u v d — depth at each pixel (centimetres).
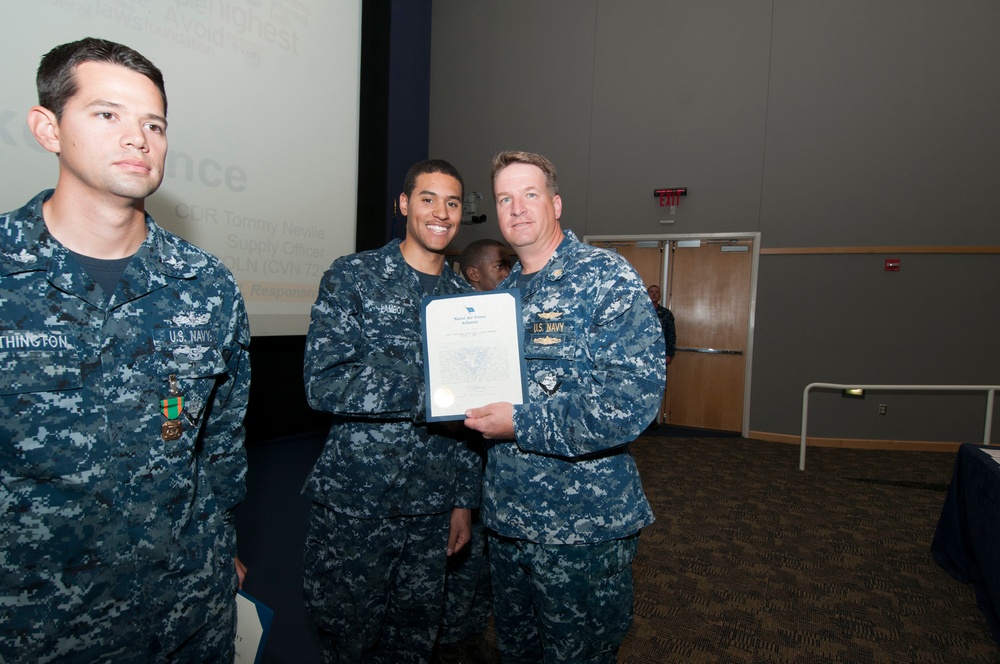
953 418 462
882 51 463
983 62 441
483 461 143
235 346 100
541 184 115
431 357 110
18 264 74
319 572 129
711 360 533
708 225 523
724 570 240
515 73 596
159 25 239
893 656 180
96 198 77
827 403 490
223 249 276
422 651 137
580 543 106
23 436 72
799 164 490
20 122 196
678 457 437
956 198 451
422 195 131
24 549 73
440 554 133
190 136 256
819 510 320
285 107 303
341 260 129
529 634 123
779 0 491
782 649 183
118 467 79
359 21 352
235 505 103
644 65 543
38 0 198
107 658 79
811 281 491
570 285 110
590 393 101
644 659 175
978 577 219
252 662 97
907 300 467
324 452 131
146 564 82
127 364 81
